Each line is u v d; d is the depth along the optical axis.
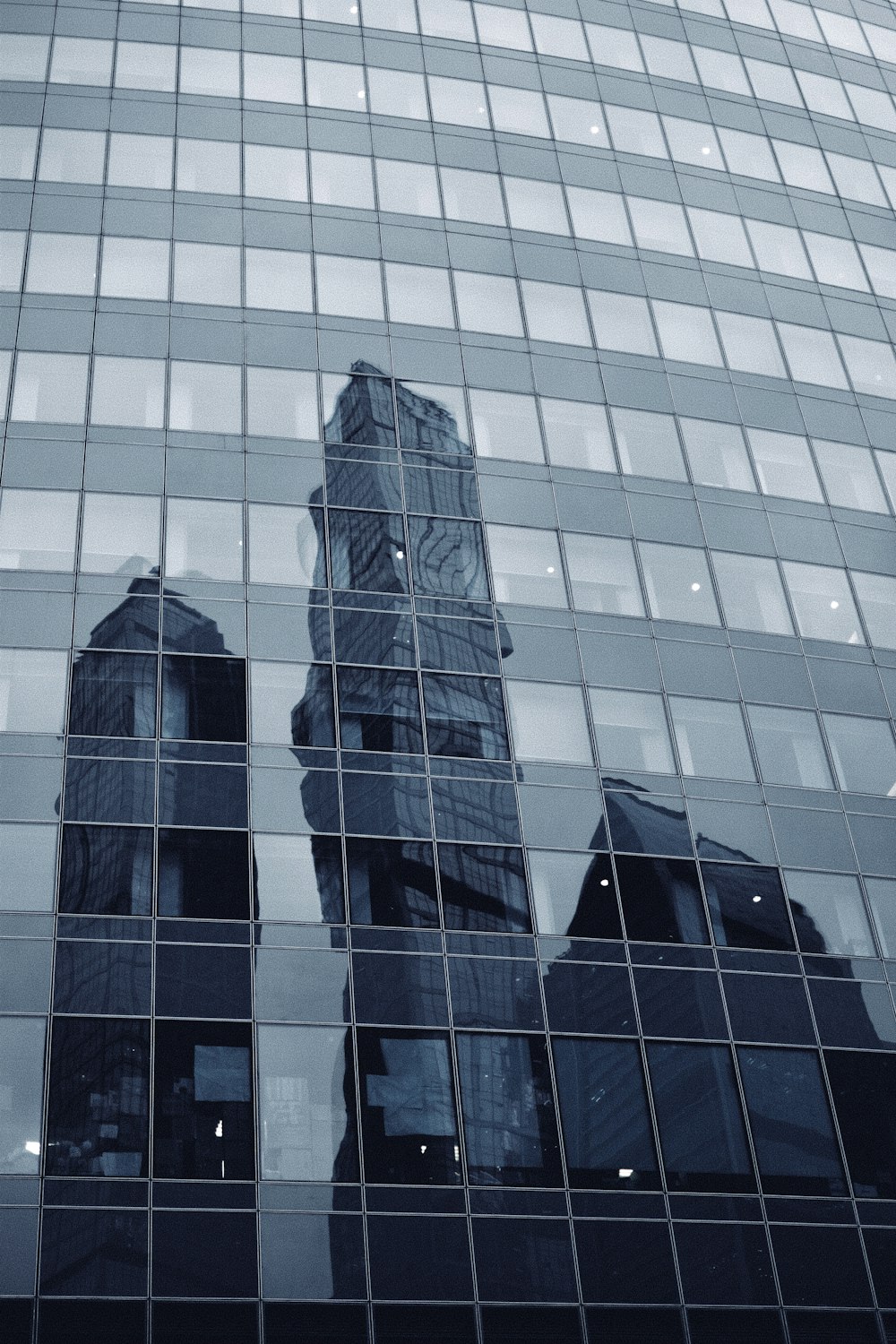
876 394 48.31
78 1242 28.94
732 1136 33.06
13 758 34.56
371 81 50.38
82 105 47.28
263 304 44.25
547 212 49.06
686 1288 31.06
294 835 34.75
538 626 39.97
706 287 48.94
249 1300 29.06
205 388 42.12
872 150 55.38
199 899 33.41
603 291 47.69
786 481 45.19
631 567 41.88
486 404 44.06
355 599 39.00
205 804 34.75
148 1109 30.59
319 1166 30.69
